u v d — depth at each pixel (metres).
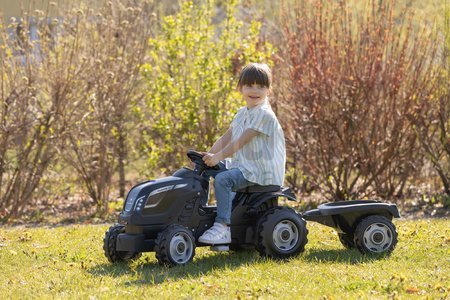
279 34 17.48
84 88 15.54
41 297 7.38
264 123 9.15
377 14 15.59
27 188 15.23
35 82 15.16
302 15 15.93
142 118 15.90
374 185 16.33
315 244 10.30
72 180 16.22
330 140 15.45
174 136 15.68
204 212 9.09
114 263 9.16
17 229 13.04
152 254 9.69
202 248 10.05
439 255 9.32
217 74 15.50
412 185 16.77
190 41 15.60
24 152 15.16
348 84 15.23
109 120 15.68
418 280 7.89
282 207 9.32
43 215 15.45
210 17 16.70
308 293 7.32
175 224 8.74
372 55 15.32
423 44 15.58
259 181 9.12
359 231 9.38
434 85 15.60
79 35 15.64
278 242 9.16
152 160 15.70
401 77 15.34
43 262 9.59
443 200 15.30
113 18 16.20
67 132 15.34
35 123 15.14
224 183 8.86
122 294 7.39
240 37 16.36
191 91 15.44
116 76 15.72
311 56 15.34
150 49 16.69
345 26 15.46
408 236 10.77
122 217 8.84
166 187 8.83
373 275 8.09
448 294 7.27
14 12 16.41
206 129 15.58
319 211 9.51
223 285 7.66
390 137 15.48
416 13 16.20
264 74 9.30
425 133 15.62
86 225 13.65
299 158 16.14
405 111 15.42
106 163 15.82
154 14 16.06
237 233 9.21
